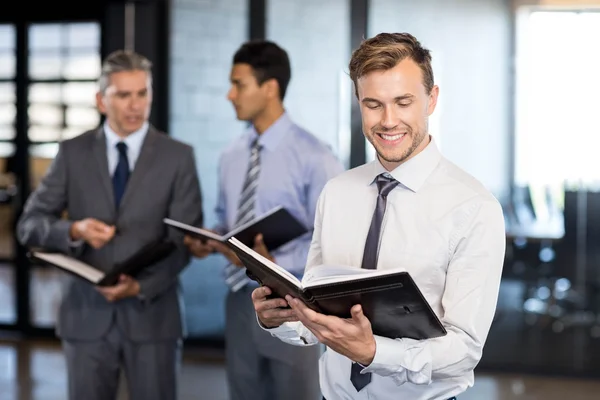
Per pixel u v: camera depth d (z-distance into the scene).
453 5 6.40
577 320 6.52
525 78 6.33
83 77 7.44
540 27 6.29
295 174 3.85
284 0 6.66
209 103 6.83
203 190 6.85
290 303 2.22
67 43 7.45
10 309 7.91
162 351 3.90
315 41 6.61
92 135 4.02
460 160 6.47
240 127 6.79
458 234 2.36
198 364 6.68
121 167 3.96
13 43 7.58
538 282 6.55
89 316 3.85
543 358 6.58
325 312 2.20
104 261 3.89
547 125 6.34
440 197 2.40
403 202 2.44
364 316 2.14
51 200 3.98
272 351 3.75
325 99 6.61
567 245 6.47
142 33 6.91
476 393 6.06
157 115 6.90
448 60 6.43
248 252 2.25
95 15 7.33
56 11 7.43
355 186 2.57
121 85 3.87
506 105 6.37
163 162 3.95
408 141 2.31
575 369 6.54
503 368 6.62
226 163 4.07
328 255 2.58
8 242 7.66
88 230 3.77
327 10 6.57
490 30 6.36
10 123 7.64
